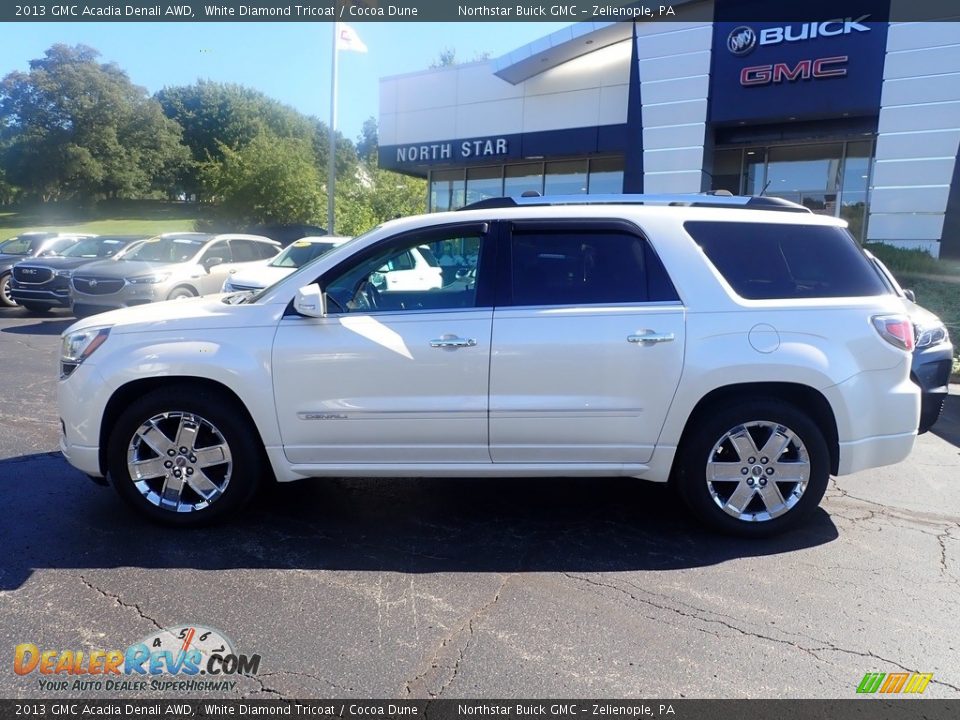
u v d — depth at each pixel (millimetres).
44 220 70250
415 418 3938
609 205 4164
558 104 18250
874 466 4043
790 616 3266
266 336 3955
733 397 4012
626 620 3221
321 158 80875
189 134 86812
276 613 3246
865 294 4059
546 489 4938
